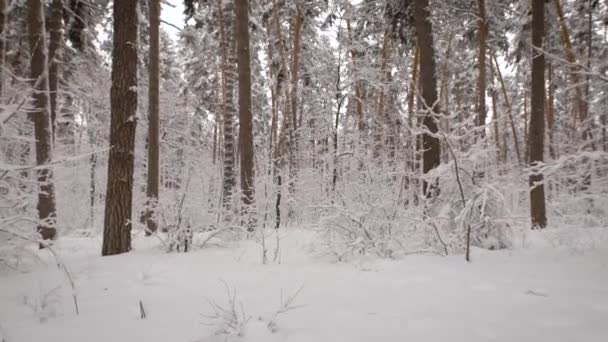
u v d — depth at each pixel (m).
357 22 14.38
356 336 2.27
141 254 5.24
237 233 6.28
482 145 4.88
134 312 2.96
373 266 4.18
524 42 12.27
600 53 12.84
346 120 12.68
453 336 2.20
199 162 11.09
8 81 7.17
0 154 4.82
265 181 9.41
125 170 5.59
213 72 19.77
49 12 10.39
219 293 3.30
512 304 2.72
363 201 5.32
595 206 4.53
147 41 12.77
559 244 4.84
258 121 22.33
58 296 3.36
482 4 11.47
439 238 4.74
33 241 4.23
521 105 22.72
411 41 10.93
